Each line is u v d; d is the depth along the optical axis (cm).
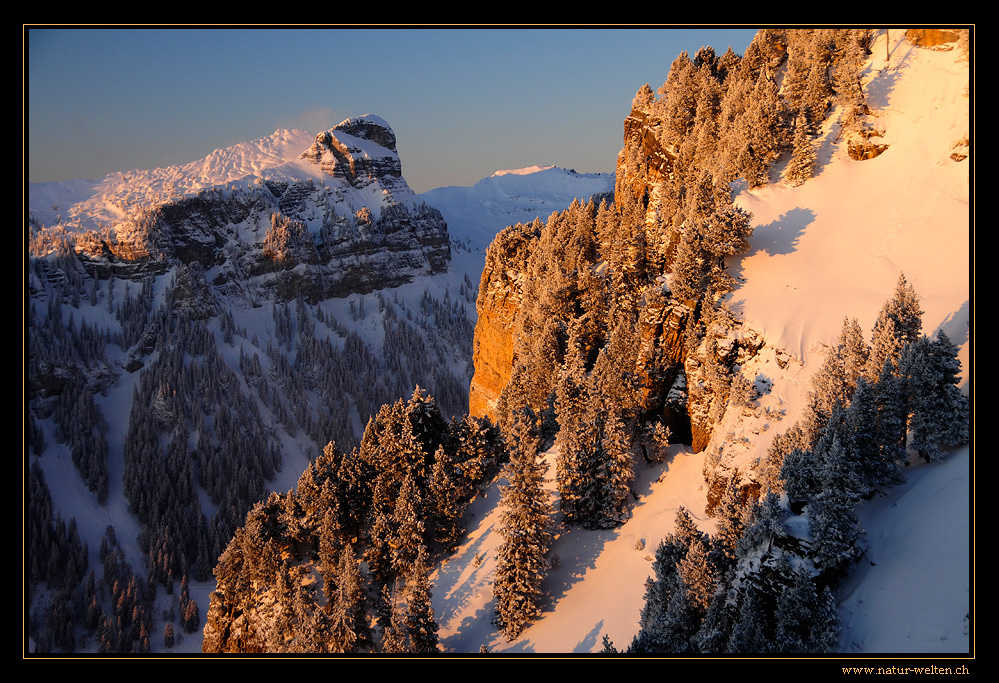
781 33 12069
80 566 18800
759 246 9131
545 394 10194
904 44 10888
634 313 10069
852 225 9131
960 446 5569
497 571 7325
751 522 5709
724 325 8081
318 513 8962
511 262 14925
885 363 5966
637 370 8575
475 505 9212
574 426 8106
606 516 7831
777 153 10419
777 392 7275
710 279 8638
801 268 8612
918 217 8812
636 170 12538
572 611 7119
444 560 8425
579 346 10112
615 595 7000
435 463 9000
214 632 9200
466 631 7412
